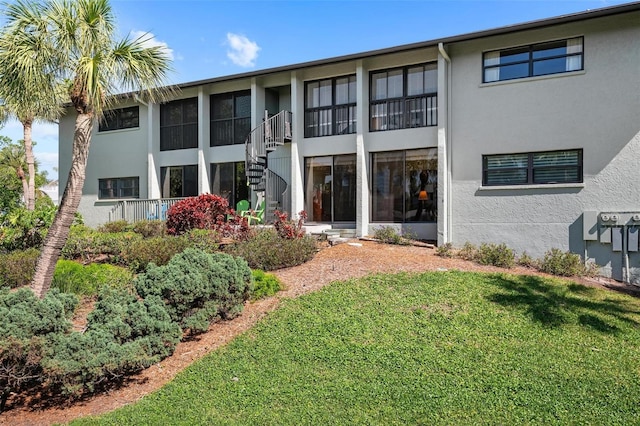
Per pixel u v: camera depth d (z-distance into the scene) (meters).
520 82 12.61
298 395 5.14
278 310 7.57
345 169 15.60
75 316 7.73
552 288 8.85
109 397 5.45
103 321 5.83
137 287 6.79
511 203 12.68
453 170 13.45
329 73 15.48
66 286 8.58
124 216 18.27
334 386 5.30
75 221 15.51
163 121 18.86
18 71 7.43
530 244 12.42
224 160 17.44
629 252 11.30
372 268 9.90
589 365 5.80
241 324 7.27
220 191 17.77
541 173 12.50
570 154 12.18
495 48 12.94
